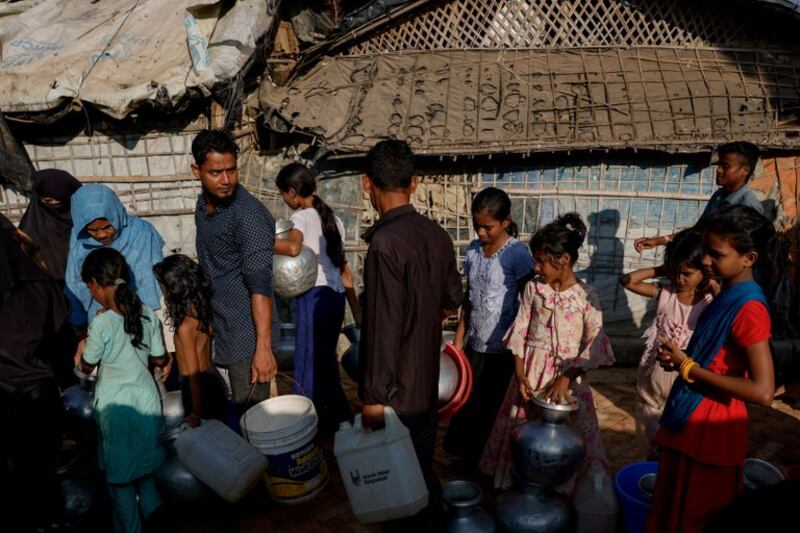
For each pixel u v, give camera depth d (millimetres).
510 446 3176
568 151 5746
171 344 4305
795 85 5988
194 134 6168
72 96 5645
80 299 4156
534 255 3303
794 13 5926
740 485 2523
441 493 2945
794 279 5848
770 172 5793
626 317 6133
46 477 3402
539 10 6531
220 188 3223
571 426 3164
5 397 3178
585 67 6242
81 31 6469
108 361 3291
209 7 6113
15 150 5875
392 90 6203
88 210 3855
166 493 3371
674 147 5578
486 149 5711
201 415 3566
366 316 2564
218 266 3549
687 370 2418
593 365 3186
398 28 6637
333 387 4422
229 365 3656
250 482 3311
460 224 6137
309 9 6734
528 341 3508
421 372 2604
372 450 2586
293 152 6312
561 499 3195
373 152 2670
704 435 2453
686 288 3252
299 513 3658
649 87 5996
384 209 2703
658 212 5961
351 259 6262
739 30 6398
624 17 6480
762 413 4922
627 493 3195
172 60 5844
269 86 6320
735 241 2266
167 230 6340
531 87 6102
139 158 6250
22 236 4250
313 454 3650
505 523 3115
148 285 4125
